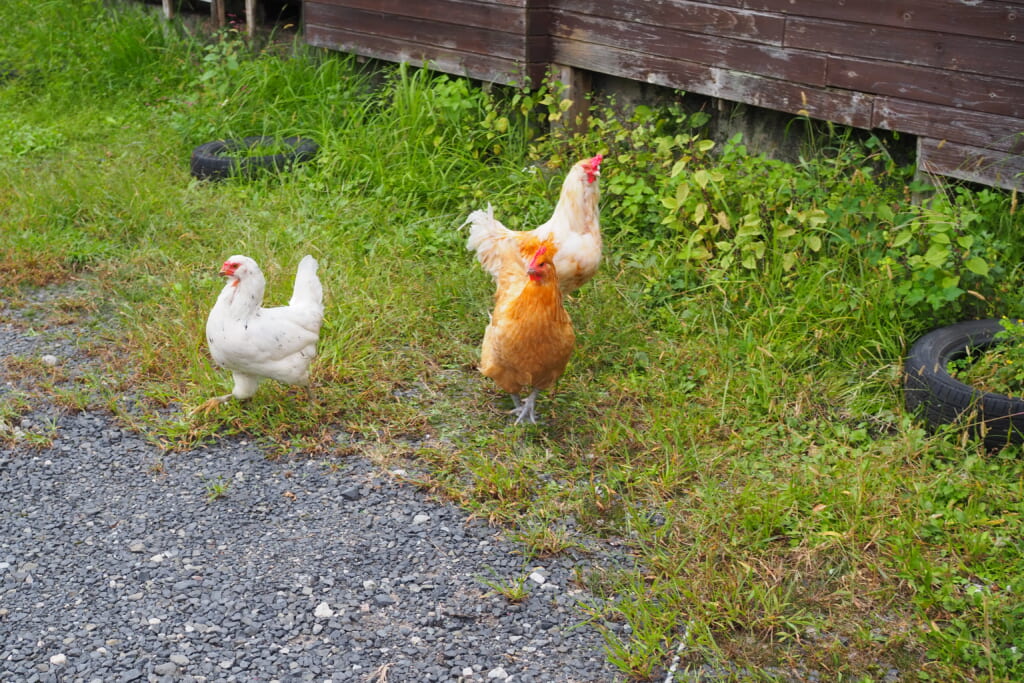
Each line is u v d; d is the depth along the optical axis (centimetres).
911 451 481
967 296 536
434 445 496
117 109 784
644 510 469
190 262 603
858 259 545
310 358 495
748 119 621
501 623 432
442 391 524
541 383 497
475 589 442
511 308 484
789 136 609
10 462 485
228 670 416
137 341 545
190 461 488
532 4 652
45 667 415
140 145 724
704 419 502
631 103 660
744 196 569
